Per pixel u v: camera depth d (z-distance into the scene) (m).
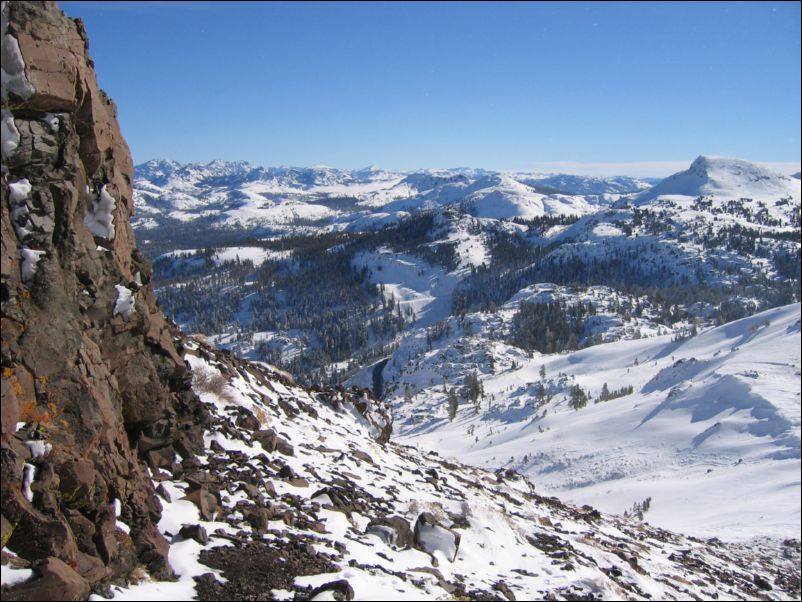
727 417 120.62
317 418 26.47
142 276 13.09
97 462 9.35
